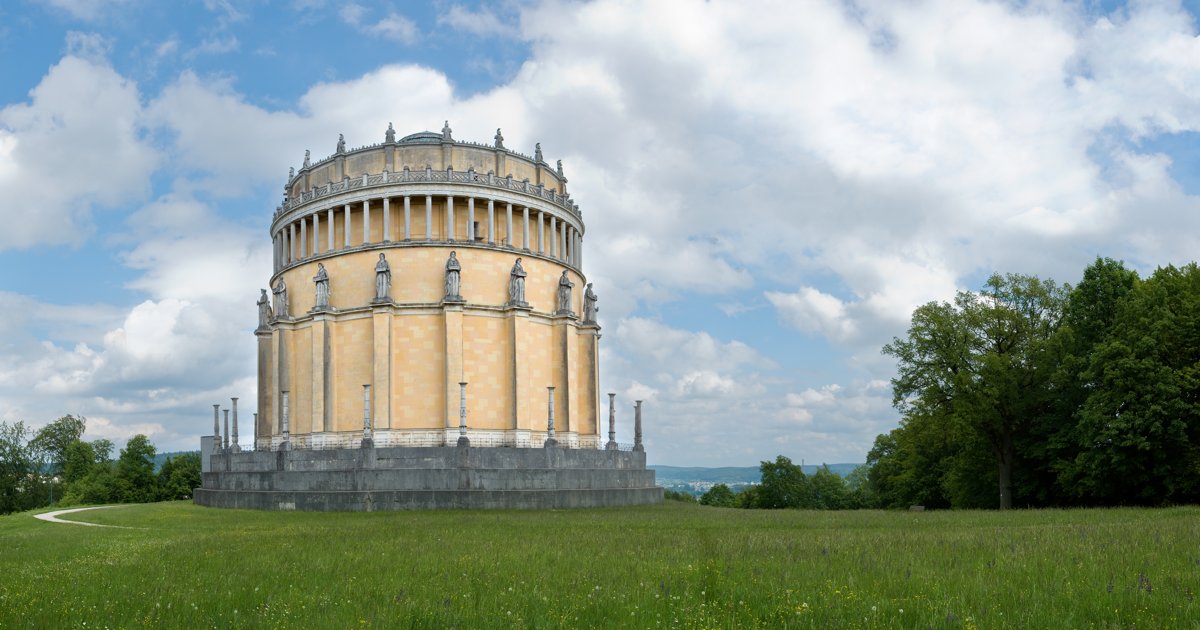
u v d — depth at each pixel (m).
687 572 22.66
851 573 20.97
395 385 79.12
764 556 26.19
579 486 71.06
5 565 30.30
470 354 80.38
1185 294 66.06
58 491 162.38
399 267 81.38
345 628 15.92
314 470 70.06
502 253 83.56
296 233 88.12
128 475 145.50
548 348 85.88
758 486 176.00
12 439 152.12
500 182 84.31
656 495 76.50
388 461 70.00
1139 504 66.56
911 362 81.25
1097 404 65.88
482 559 26.89
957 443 90.00
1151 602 16.14
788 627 15.11
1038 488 76.50
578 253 96.25
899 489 116.25
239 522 53.97
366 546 33.00
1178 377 61.75
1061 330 73.44
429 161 84.69
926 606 16.41
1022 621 14.82
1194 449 61.19
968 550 26.11
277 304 85.25
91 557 32.22
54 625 17.16
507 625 16.11
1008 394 75.12
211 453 86.19
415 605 17.97
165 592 21.02
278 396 83.81
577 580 21.41
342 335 81.38
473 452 69.62
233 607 18.69
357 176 85.38
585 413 88.81
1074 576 19.52
